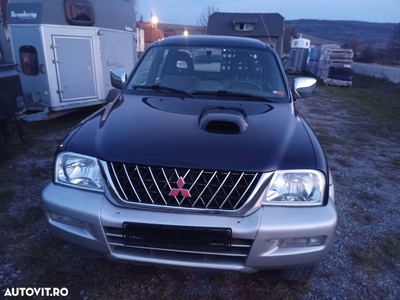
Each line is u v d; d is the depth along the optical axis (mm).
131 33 8742
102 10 7344
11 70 5102
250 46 3719
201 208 2006
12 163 4770
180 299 2391
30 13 6188
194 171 2008
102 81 7523
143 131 2316
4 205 3555
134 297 2387
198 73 3477
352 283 2652
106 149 2152
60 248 2875
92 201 2080
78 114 8016
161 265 2090
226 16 49031
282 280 2613
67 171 2215
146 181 2047
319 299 2463
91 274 2582
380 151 6328
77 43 6840
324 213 2064
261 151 2145
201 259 2068
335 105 11547
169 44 3725
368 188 4523
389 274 2789
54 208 2145
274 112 2832
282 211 2031
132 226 1996
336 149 6250
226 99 3072
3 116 4883
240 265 2047
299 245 2055
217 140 2215
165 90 3205
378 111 10633
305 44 29625
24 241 2955
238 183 2012
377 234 3389
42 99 6629
